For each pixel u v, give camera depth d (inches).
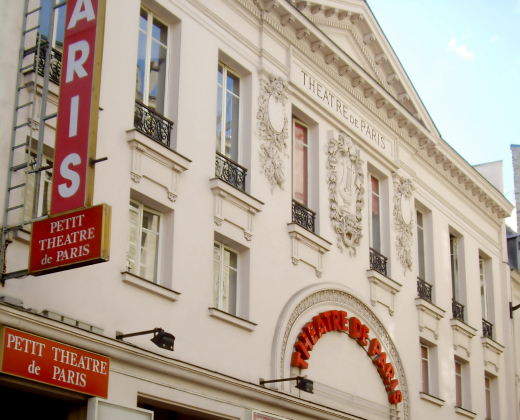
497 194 1215.6
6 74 523.5
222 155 709.9
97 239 469.4
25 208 530.6
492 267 1214.3
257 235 723.4
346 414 774.5
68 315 532.4
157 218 642.2
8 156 515.5
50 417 547.8
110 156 594.2
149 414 562.6
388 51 960.3
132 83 627.8
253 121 752.3
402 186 979.3
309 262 780.6
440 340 1003.3
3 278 492.7
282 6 791.1
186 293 633.0
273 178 758.5
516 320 1317.7
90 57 508.7
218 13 736.3
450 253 1090.1
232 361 663.8
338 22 894.4
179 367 600.7
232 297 703.1
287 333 730.8
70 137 499.8
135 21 645.3
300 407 717.3
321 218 815.7
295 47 824.3
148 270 625.3
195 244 652.7
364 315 853.8
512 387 1184.2
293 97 815.1
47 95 535.5
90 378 528.4
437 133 1046.4
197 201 664.4
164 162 637.3
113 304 568.4
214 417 642.8
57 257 479.5
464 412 1018.1
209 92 706.2
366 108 927.7
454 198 1123.3
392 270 925.2
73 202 485.1
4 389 527.8
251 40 772.6
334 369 785.6
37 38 555.8
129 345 559.8
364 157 914.7
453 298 1084.5
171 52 690.2
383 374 852.6
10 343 478.6
